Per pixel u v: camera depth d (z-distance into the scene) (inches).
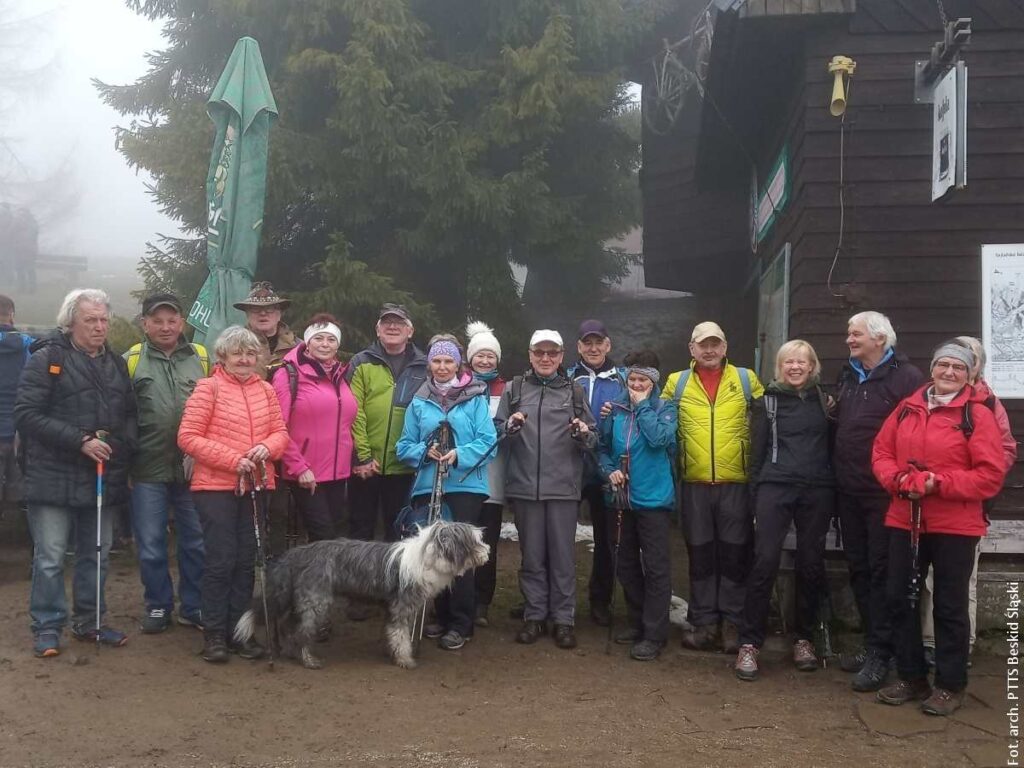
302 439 214.5
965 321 238.7
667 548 218.1
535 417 222.4
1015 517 231.6
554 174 430.9
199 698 179.6
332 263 358.0
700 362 219.9
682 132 448.1
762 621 206.2
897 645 188.7
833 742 167.6
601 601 243.0
